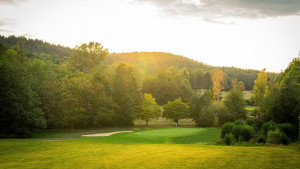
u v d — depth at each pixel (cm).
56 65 7638
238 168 1504
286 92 4075
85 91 5750
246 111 6981
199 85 17138
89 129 5691
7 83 3766
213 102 7744
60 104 5053
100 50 10581
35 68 5388
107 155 1936
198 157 1827
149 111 6800
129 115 6544
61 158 1819
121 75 6969
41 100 4644
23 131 3806
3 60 4344
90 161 1711
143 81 11981
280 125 3266
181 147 2409
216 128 6256
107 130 5541
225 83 17612
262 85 7769
